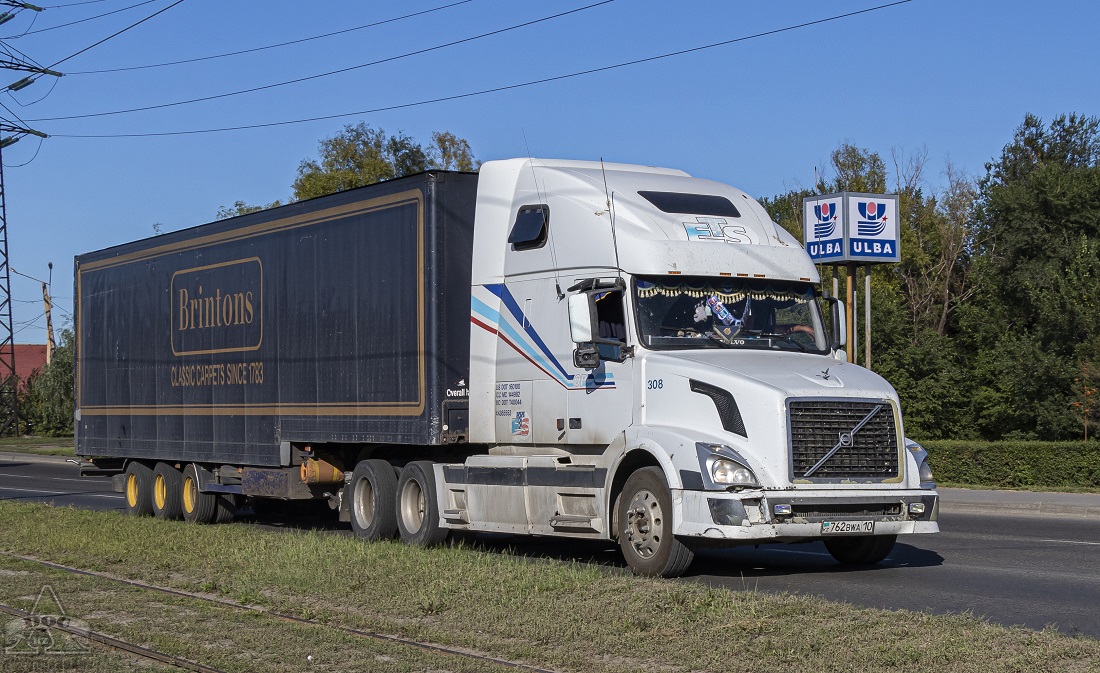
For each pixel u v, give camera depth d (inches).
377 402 605.6
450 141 2132.1
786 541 462.0
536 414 536.4
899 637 331.6
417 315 577.6
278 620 395.2
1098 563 537.0
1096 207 1437.0
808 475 453.1
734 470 446.9
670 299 499.5
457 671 316.8
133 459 856.9
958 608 406.9
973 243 2043.6
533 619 370.9
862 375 486.0
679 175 580.1
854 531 458.3
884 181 2298.2
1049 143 2143.2
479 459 559.2
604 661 322.7
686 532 449.1
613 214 511.5
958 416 1384.1
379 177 2042.3
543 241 539.5
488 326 565.6
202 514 770.2
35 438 2753.4
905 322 1494.8
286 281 684.1
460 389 573.9
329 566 487.2
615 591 411.8
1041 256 1456.7
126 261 859.4
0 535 672.4
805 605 376.2
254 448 709.9
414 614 394.9
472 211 581.9
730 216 528.4
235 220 733.9
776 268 517.7
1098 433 1188.5
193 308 776.9
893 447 469.7
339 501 668.7
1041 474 1001.5
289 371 678.5
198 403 768.3
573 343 516.7
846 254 1120.2
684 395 474.6
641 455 486.3
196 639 366.3
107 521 727.1
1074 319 1256.2
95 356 898.1
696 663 312.7
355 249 625.9
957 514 836.6
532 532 527.8
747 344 505.7
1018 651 311.0
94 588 475.5
